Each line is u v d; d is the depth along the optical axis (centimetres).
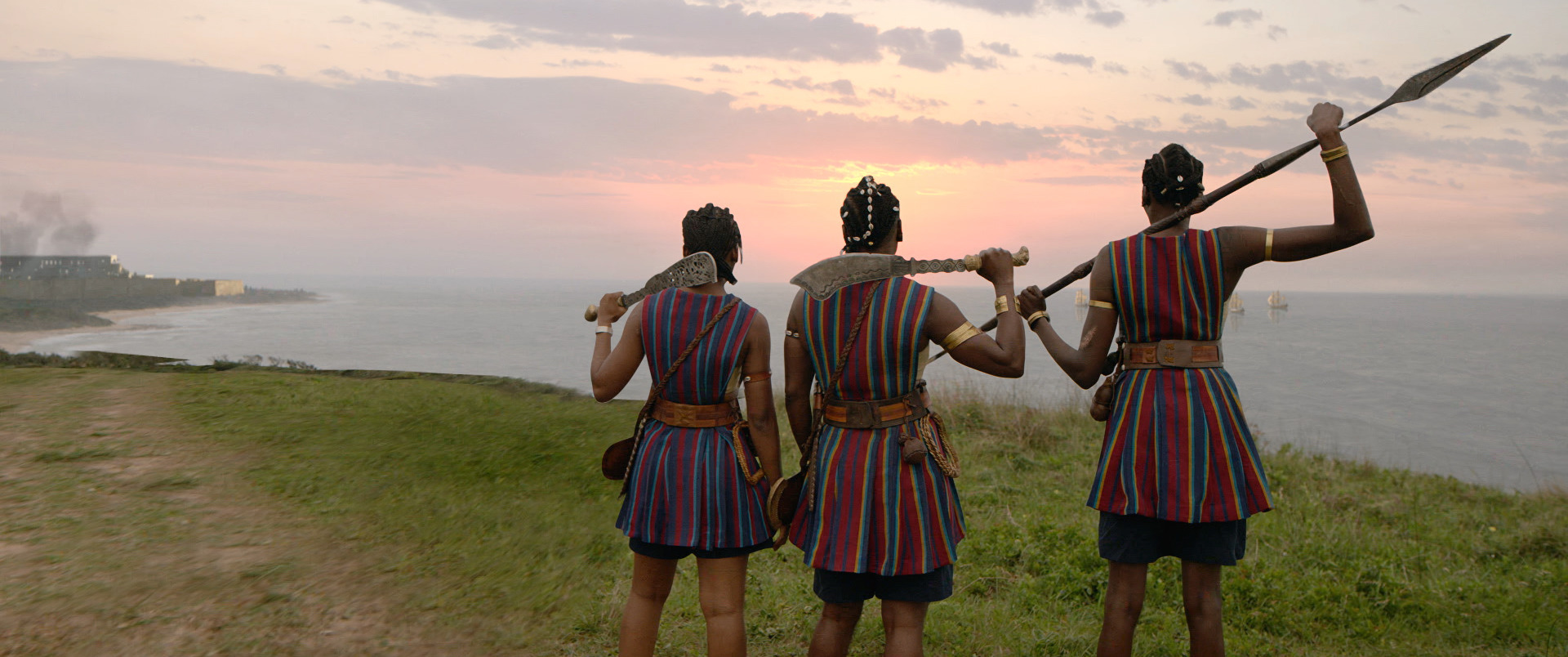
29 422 648
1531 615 402
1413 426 4216
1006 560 462
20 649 296
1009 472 724
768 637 347
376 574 384
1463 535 590
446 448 608
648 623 273
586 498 510
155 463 550
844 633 266
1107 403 267
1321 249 233
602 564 408
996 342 244
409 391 825
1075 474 721
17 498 465
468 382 895
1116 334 282
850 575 257
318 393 809
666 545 262
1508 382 8231
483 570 396
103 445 588
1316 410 4806
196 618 329
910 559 245
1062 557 453
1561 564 499
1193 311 246
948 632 356
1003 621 371
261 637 317
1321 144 227
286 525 446
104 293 17500
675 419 263
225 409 721
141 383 838
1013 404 1020
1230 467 244
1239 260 243
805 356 264
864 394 249
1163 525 261
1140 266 250
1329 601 414
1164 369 251
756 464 269
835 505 250
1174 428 246
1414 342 15912
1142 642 347
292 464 561
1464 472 2561
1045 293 279
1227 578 433
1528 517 670
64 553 387
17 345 8625
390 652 312
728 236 263
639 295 282
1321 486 738
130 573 370
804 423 269
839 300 249
